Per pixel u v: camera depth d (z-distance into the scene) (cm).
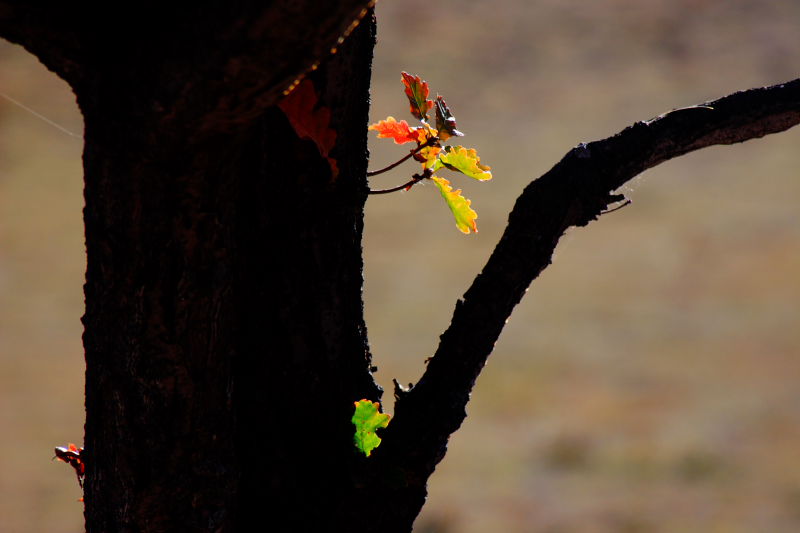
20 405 2006
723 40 5144
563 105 4516
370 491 213
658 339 2344
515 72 4894
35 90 4522
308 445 214
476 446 1839
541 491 1662
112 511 199
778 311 2473
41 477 1681
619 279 2744
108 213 173
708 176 3666
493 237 3133
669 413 1955
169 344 183
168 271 176
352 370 221
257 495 213
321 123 191
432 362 218
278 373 210
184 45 139
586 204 216
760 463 1705
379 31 5262
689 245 2989
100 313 185
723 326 2388
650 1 5688
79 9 150
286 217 203
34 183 3653
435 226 3234
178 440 191
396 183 3528
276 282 206
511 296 215
